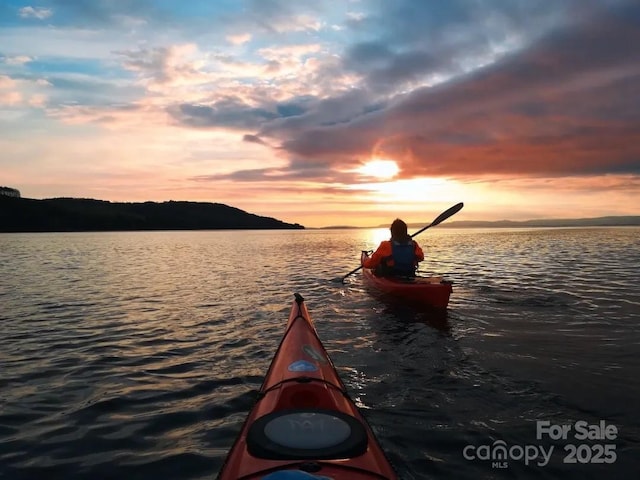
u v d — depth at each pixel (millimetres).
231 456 2160
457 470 2805
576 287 9914
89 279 13266
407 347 5438
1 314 7969
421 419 3494
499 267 14438
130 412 3744
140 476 2801
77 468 2896
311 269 15430
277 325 6781
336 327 6508
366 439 2105
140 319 7438
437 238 43969
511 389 4074
